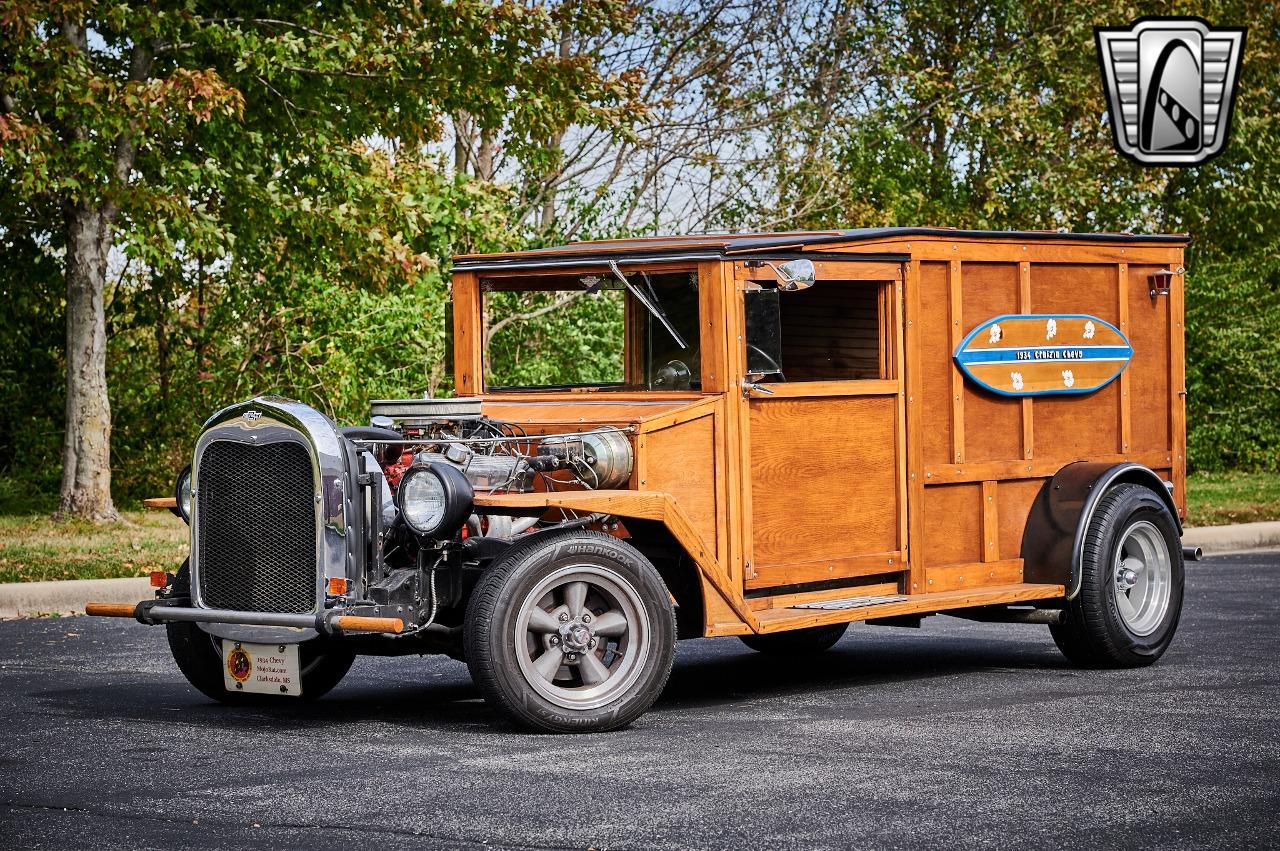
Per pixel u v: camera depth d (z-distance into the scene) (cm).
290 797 560
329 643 725
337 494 665
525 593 658
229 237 1575
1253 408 2525
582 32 1748
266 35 1609
